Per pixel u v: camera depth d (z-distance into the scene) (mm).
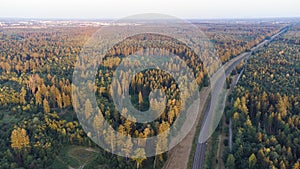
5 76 124000
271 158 61094
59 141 71562
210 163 67312
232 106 91188
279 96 90625
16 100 94375
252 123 81875
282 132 70500
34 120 76438
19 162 63844
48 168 63719
